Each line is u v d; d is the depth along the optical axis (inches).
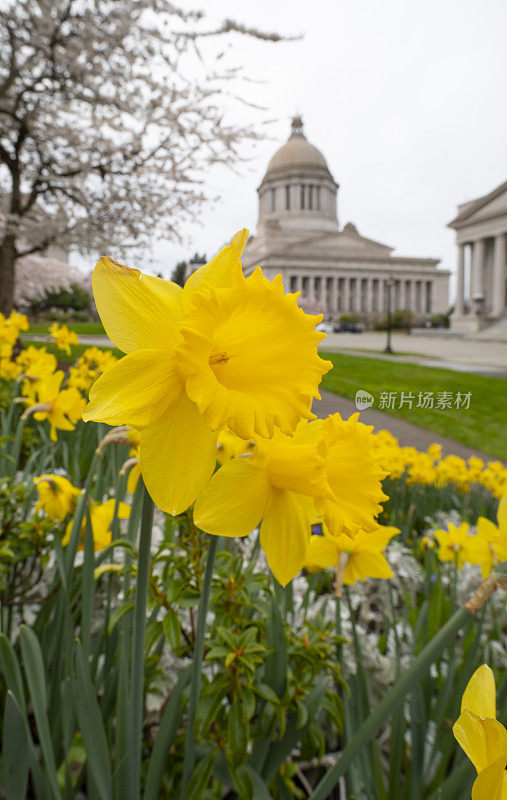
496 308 1950.1
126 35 394.0
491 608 72.9
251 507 29.1
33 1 384.5
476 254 2076.8
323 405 42.7
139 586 32.2
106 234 515.5
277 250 2650.1
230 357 27.3
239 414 23.8
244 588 49.7
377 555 50.5
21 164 508.4
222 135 457.7
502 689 50.0
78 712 38.4
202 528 28.1
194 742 40.1
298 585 82.0
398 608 94.0
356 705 58.6
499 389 135.6
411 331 1625.2
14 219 466.9
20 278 794.8
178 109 448.1
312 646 50.8
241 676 45.4
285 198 2881.4
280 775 55.5
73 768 51.1
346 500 29.8
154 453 23.7
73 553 50.8
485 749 15.5
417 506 129.6
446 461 150.6
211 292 23.3
